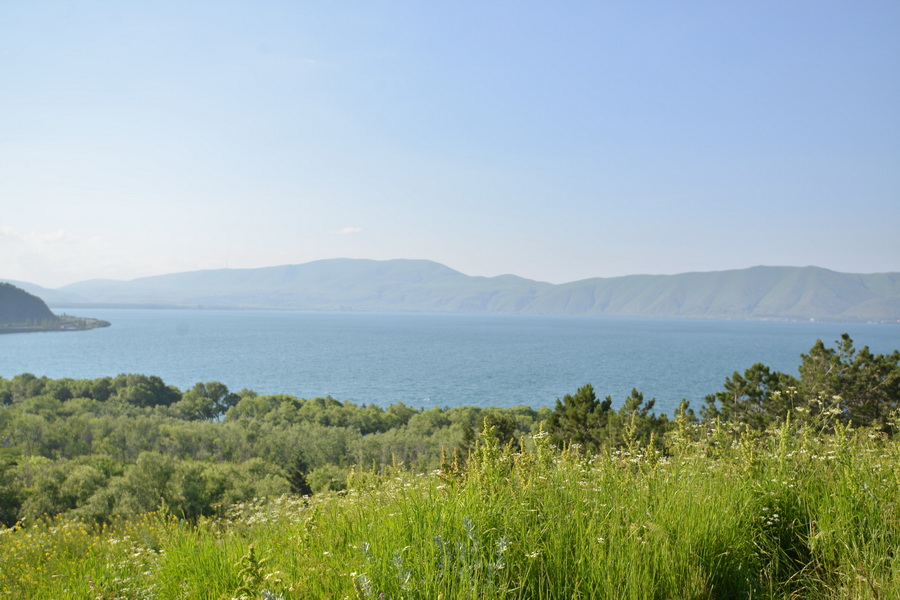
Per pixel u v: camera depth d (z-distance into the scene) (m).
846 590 3.83
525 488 4.93
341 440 92.62
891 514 4.44
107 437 93.12
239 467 66.12
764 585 4.13
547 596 3.70
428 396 175.75
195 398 139.50
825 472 5.38
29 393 134.50
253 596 3.91
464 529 4.19
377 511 5.46
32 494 47.59
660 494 4.92
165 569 5.60
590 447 6.43
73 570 6.46
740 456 5.74
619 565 3.80
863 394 14.94
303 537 4.98
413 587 3.62
